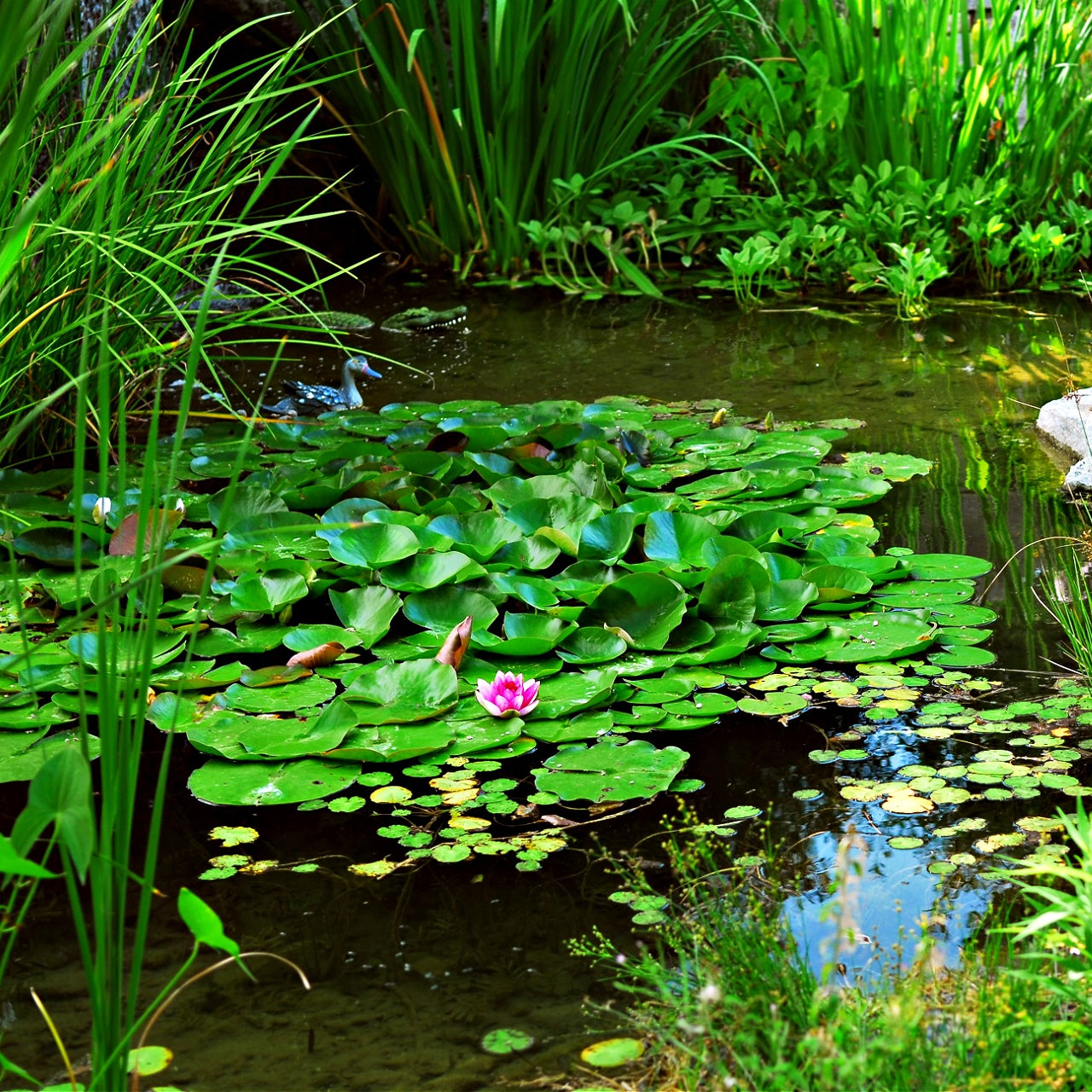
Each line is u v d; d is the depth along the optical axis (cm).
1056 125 635
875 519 344
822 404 446
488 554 305
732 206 673
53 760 133
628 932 185
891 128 641
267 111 407
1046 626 279
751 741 238
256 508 338
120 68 354
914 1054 142
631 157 632
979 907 186
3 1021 169
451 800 221
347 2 629
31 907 196
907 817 211
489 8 605
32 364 339
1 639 272
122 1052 139
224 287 554
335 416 422
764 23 688
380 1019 168
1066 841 202
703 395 460
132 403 413
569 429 385
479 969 178
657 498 337
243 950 183
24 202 323
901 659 268
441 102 634
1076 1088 145
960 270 643
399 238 698
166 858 207
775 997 153
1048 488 360
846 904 186
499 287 637
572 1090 155
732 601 280
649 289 609
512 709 240
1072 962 157
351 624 280
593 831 212
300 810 220
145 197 371
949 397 450
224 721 240
